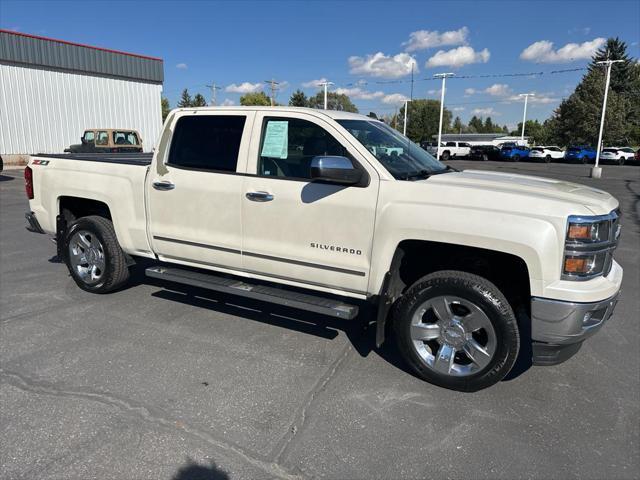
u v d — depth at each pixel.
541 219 3.17
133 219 4.89
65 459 2.71
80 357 3.94
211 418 3.13
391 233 3.57
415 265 4.01
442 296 3.48
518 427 3.12
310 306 3.89
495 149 49.03
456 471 2.70
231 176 4.23
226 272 4.48
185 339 4.32
